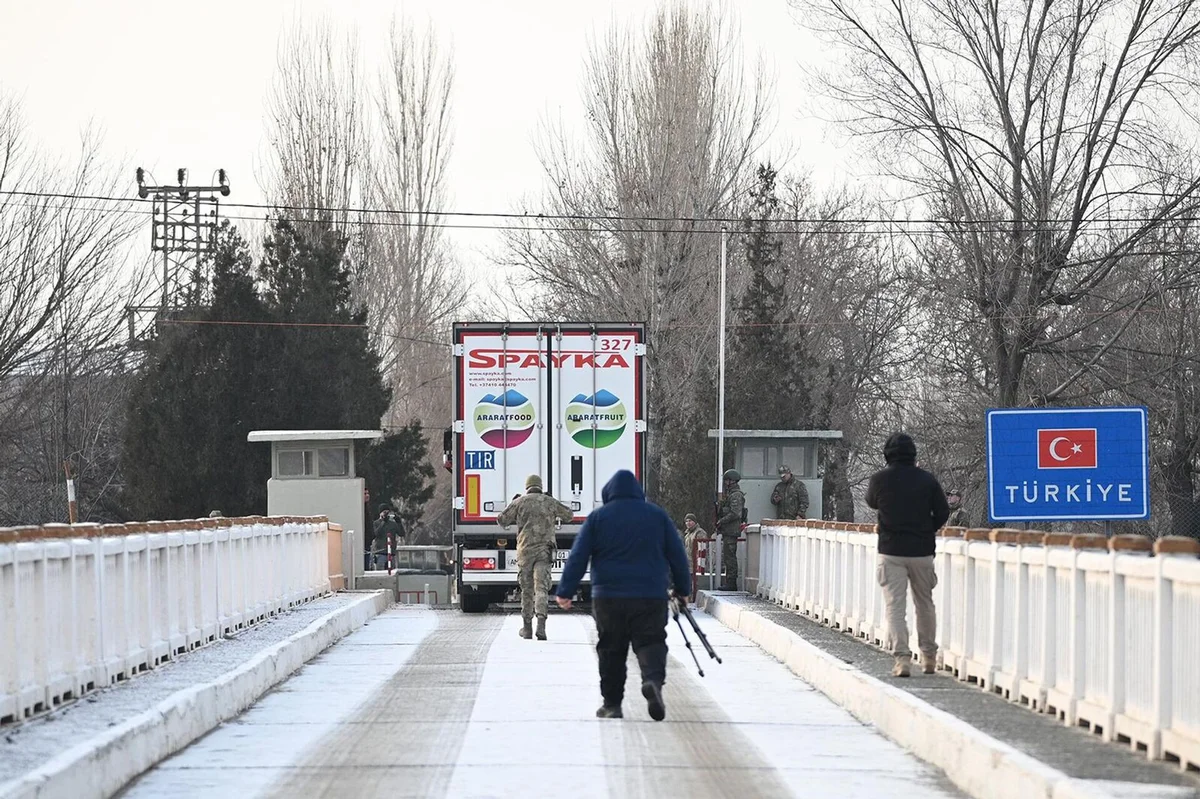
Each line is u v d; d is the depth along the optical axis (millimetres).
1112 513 42781
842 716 32438
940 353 121375
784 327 117125
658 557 30625
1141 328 102625
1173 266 98125
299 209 132875
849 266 153625
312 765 25734
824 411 119000
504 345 62656
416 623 61500
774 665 43875
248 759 26469
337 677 40188
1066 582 27203
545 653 46781
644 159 128250
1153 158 98000
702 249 127375
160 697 29516
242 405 108750
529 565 52625
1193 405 97062
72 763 21297
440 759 26203
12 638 25844
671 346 127375
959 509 72688
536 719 31469
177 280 120188
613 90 130000
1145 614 23469
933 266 107938
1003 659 31188
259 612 50469
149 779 24531
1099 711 25031
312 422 110812
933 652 35281
